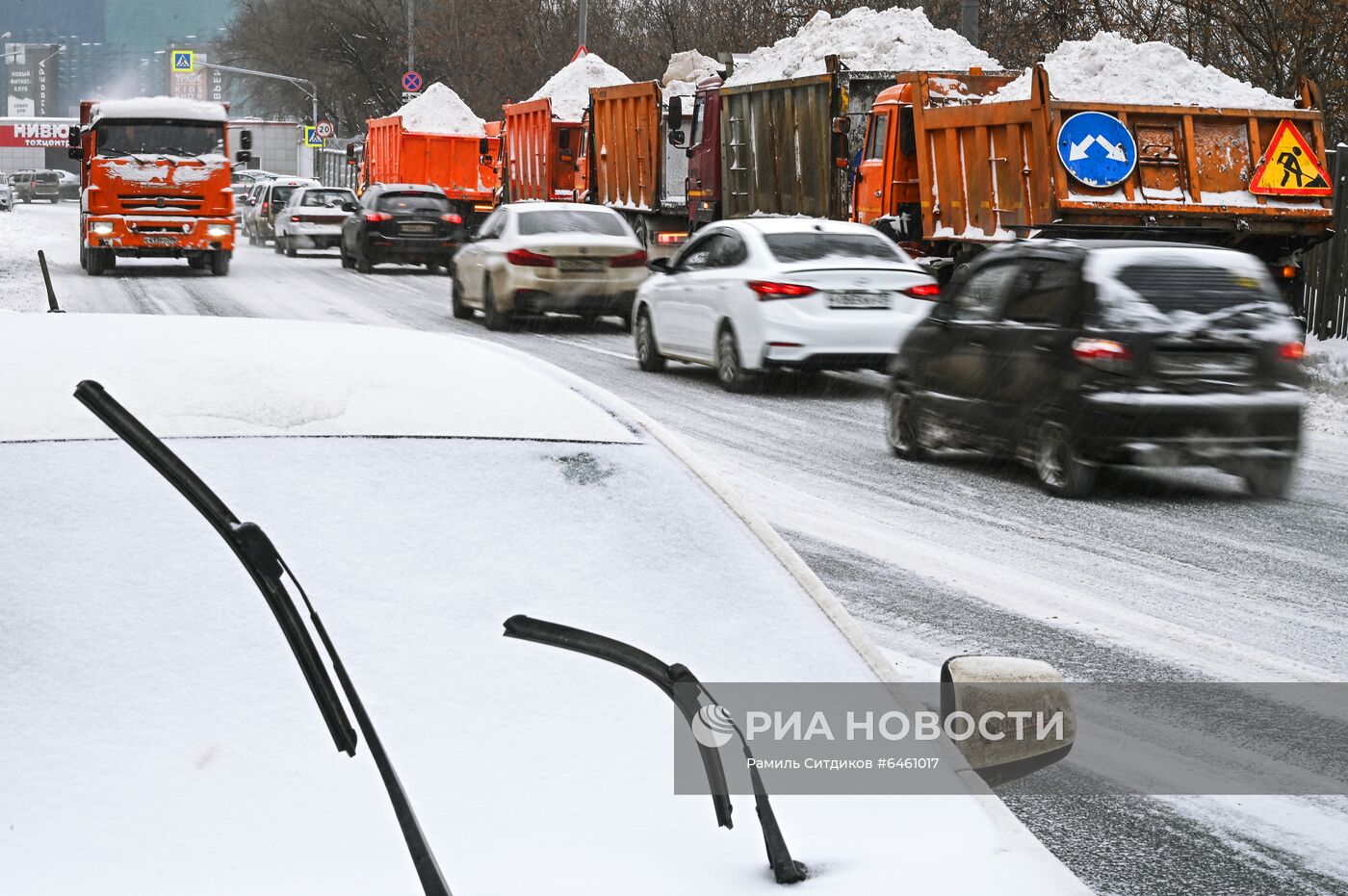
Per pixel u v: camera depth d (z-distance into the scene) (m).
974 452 12.28
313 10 75.19
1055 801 5.24
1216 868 4.69
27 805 2.31
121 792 2.35
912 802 2.54
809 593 3.10
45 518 2.81
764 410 14.69
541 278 21.22
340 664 2.29
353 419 3.23
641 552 3.08
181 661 2.60
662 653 2.86
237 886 2.17
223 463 3.02
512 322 22.27
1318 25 21.30
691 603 2.99
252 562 2.23
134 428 2.25
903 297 15.52
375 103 76.19
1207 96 17.36
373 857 2.25
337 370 3.38
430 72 70.12
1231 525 9.78
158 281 30.06
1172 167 17.19
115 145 30.48
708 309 16.30
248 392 3.21
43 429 2.99
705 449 12.32
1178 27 24.25
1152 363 10.16
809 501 10.33
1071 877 2.34
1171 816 5.11
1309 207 17.47
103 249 30.80
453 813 2.37
